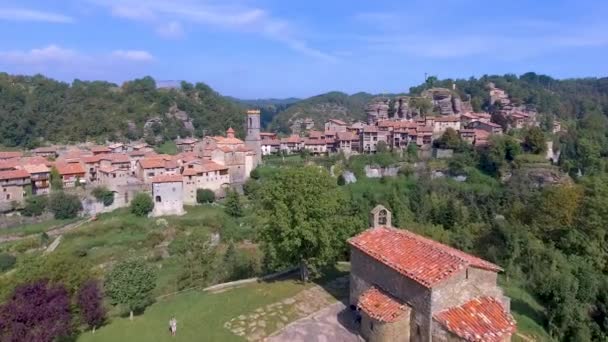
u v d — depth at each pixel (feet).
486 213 328.29
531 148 440.45
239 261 194.80
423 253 96.37
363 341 97.45
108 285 121.70
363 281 108.58
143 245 304.50
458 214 283.18
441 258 91.97
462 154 453.17
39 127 564.30
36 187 362.33
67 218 349.61
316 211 126.72
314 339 99.45
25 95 614.34
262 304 119.85
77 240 309.83
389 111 650.02
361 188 407.44
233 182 428.56
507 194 364.99
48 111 595.06
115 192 371.35
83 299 111.14
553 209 184.03
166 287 180.65
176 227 333.83
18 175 346.54
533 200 220.23
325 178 135.95
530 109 629.10
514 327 84.84
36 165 369.50
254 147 489.67
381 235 110.93
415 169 443.32
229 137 515.09
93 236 317.83
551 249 157.89
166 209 362.94
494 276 92.99
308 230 124.88
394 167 450.30
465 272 88.43
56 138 560.20
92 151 451.53
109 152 450.71
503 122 539.29
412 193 382.83
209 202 397.19
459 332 80.18
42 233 312.29
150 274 124.98
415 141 490.90
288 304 118.83
